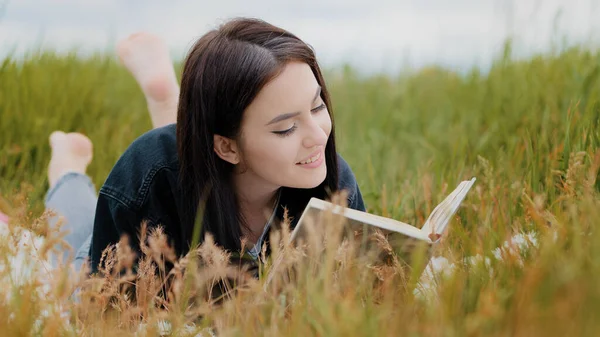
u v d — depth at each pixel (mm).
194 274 1607
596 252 1338
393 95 4605
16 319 1454
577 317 1190
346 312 1274
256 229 2111
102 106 3943
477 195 2281
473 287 1433
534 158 2396
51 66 4137
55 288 1589
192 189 1943
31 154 3248
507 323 1224
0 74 3426
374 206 2639
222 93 1799
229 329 1460
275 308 1462
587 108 2441
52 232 1742
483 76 3906
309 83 1801
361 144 3814
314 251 1571
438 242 1670
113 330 1539
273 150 1804
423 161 3178
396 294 1554
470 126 3416
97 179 3119
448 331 1225
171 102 2816
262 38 1815
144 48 2809
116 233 2113
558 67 3230
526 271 1435
